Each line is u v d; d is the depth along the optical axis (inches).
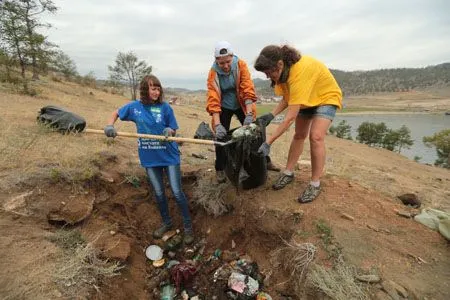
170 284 148.3
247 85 155.8
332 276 115.6
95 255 133.1
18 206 137.9
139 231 171.8
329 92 140.8
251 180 165.0
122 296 132.6
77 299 111.6
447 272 115.5
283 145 389.4
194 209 186.5
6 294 100.5
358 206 151.2
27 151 180.2
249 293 134.0
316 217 143.5
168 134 150.2
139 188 182.1
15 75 602.2
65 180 157.6
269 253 147.5
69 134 223.1
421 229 136.9
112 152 204.2
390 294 107.5
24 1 597.0
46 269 115.1
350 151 629.9
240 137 144.3
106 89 1444.4
